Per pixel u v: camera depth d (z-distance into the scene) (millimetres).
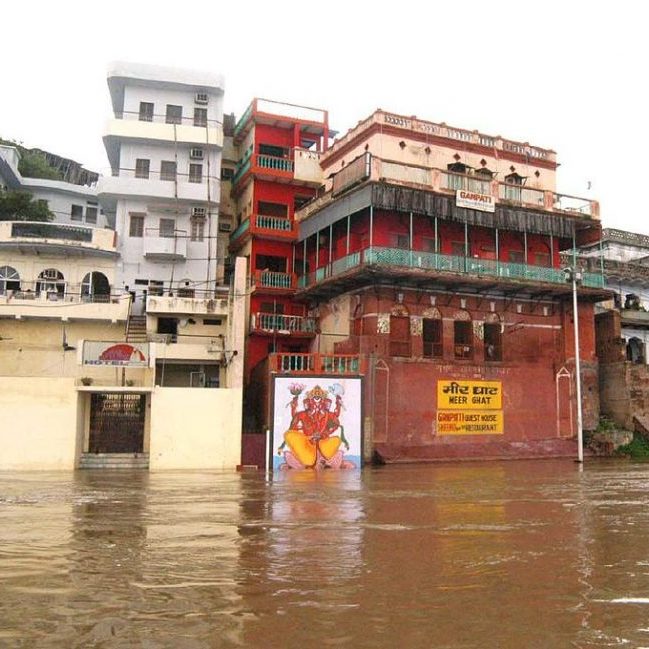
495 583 7156
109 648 5105
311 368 25969
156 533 10164
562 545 9297
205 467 23625
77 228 33531
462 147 33344
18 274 32969
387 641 5320
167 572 7574
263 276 34375
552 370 31078
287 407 24672
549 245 33062
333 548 9031
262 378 28281
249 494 15617
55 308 31578
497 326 30703
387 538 9789
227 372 28422
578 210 32750
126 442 24953
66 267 33438
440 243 31031
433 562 8172
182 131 35438
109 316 31891
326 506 13461
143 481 18984
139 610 6086
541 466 24859
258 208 35844
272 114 36750
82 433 24281
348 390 25578
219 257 36531
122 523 11148
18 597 6496
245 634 5445
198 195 34938
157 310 31188
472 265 29062
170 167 35719
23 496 15102
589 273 31656
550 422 30562
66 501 14156
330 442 24938
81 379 24453
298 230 35094
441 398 28312
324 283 29922
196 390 23953
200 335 31625
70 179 51781
